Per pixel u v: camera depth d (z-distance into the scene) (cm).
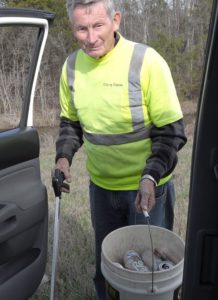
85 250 383
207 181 130
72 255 373
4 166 251
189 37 1839
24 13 240
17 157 258
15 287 254
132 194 263
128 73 235
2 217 243
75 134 281
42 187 277
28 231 263
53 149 845
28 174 268
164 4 1830
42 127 955
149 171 235
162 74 234
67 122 281
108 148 252
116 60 237
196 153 130
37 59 272
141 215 265
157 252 250
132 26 1816
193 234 135
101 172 265
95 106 247
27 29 270
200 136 128
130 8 1800
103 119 247
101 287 300
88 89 248
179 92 1744
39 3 1555
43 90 1152
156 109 236
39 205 270
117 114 242
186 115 1510
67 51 1522
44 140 894
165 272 214
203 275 137
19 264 259
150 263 243
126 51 237
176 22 1848
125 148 250
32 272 266
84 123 256
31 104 275
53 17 265
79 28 231
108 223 284
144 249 256
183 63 1805
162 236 253
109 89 240
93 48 232
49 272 346
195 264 137
